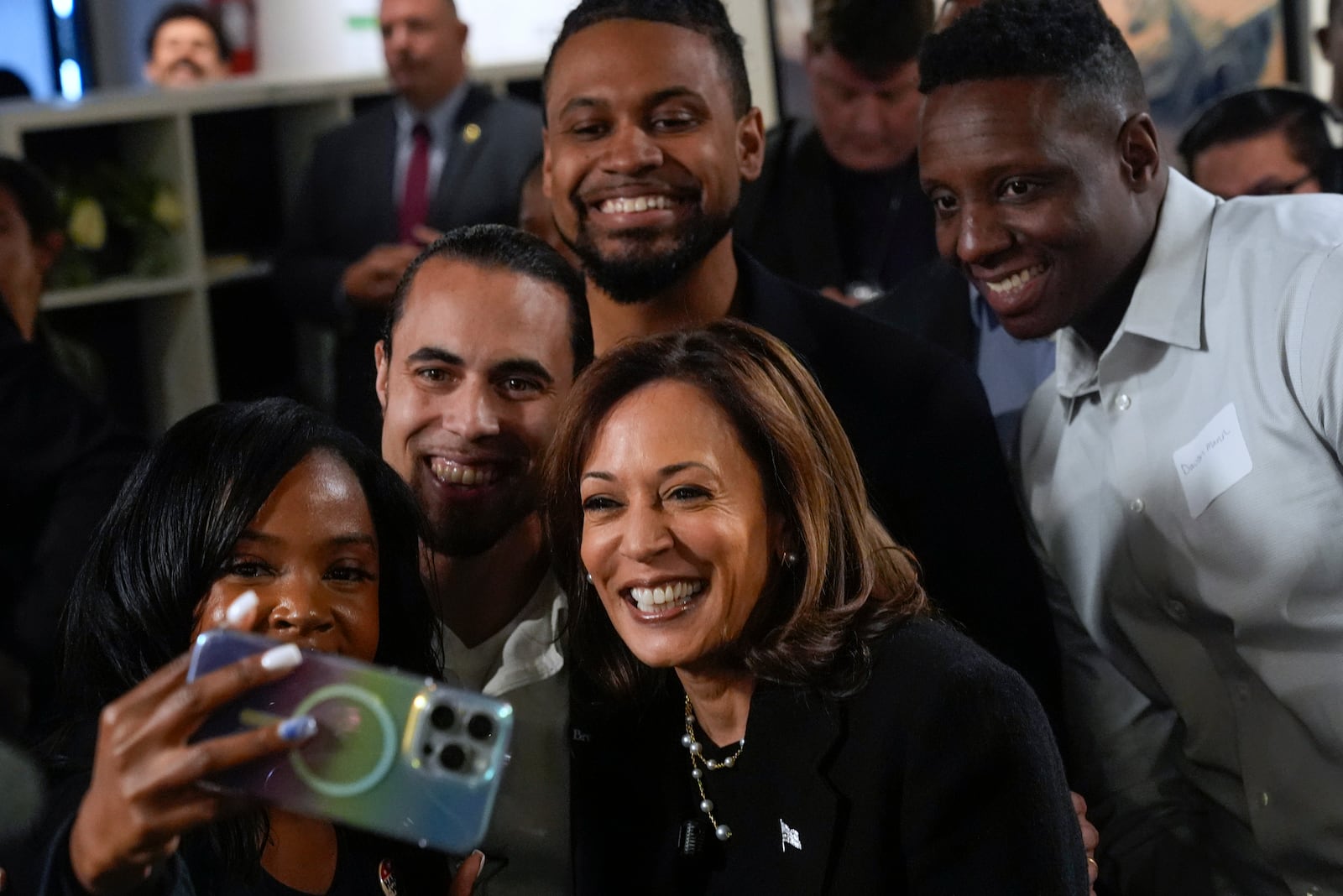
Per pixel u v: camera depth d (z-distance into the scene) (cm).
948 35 183
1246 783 195
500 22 562
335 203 421
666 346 146
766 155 324
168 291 466
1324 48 332
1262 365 180
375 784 105
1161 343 190
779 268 320
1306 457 178
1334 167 285
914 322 259
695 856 151
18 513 247
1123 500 196
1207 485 185
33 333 308
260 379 504
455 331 173
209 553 129
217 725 105
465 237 183
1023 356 247
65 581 243
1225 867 207
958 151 180
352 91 495
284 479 134
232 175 497
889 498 197
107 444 255
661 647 142
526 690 173
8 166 300
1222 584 187
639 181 198
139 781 98
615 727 162
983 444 202
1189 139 295
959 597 197
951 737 135
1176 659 200
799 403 145
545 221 295
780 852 145
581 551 152
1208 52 344
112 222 459
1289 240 181
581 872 159
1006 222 180
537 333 176
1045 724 138
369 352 383
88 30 682
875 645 143
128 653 133
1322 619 181
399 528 146
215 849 128
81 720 133
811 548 142
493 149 412
